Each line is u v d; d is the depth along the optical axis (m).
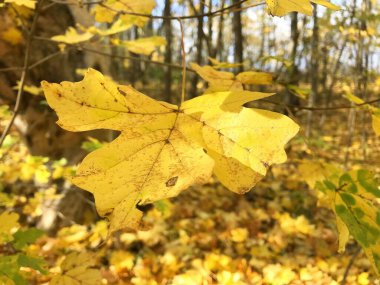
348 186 0.74
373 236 0.67
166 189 0.44
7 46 2.97
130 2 1.34
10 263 1.17
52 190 3.44
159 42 1.67
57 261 3.34
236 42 3.94
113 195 0.45
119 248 3.83
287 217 4.74
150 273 3.50
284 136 0.46
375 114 0.94
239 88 1.09
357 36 5.57
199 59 6.27
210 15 0.90
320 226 4.81
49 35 3.07
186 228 4.46
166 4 5.87
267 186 5.90
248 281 3.40
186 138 0.49
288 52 6.23
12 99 3.49
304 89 1.23
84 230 3.73
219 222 4.71
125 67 10.12
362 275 3.36
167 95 7.47
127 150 0.48
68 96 0.50
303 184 6.01
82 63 3.43
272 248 4.16
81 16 3.21
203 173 0.45
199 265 3.63
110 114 0.50
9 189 3.88
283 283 3.36
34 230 1.40
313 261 3.87
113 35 1.68
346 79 7.21
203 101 0.52
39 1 1.27
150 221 4.43
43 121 3.63
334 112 12.20
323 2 0.53
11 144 2.90
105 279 3.15
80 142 3.84
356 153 8.06
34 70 3.27
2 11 2.32
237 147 0.47
